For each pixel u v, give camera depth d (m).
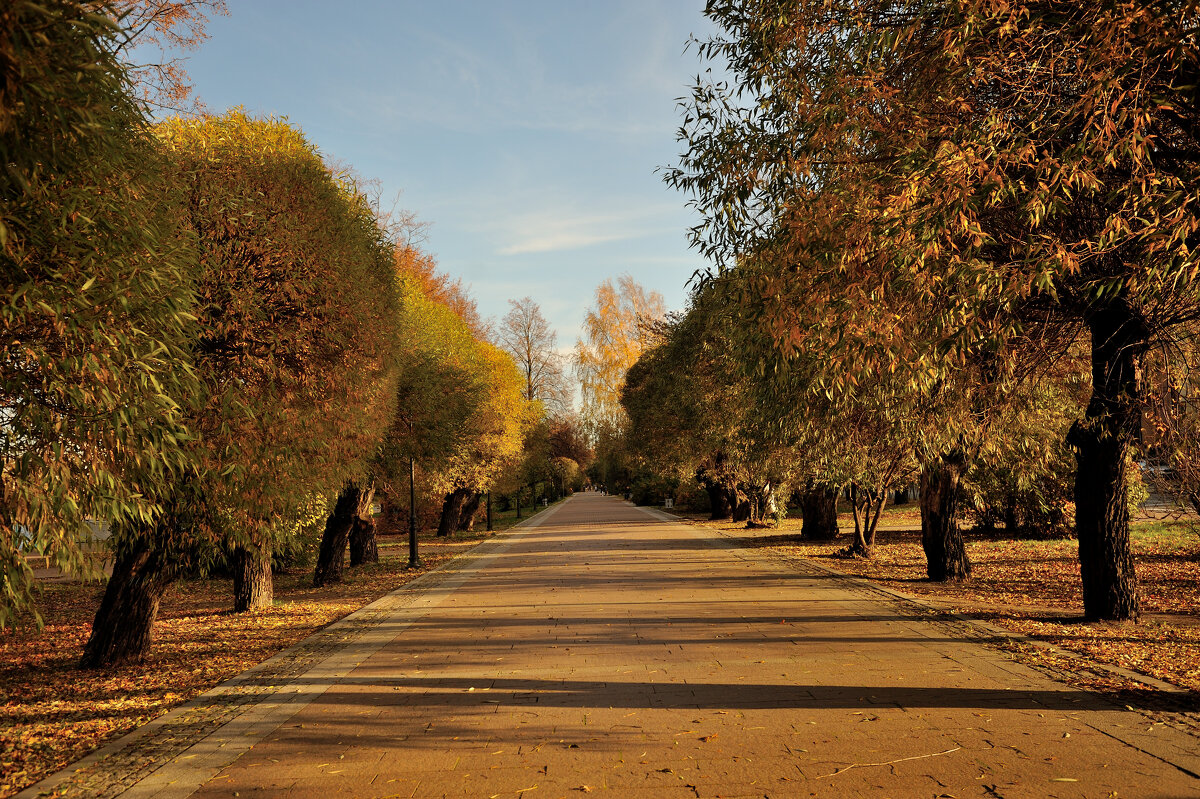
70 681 8.63
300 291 9.49
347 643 10.13
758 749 5.35
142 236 5.41
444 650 9.38
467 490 36.81
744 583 15.14
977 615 10.66
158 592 9.72
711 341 23.50
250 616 13.21
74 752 5.82
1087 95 5.95
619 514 52.47
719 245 8.15
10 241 4.41
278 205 9.52
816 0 7.62
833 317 7.04
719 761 5.13
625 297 46.16
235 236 9.16
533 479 55.94
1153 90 6.29
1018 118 6.89
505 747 5.57
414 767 5.21
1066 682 6.93
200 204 8.84
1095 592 9.80
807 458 17.45
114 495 5.17
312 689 7.55
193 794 4.83
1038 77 6.67
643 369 37.41
